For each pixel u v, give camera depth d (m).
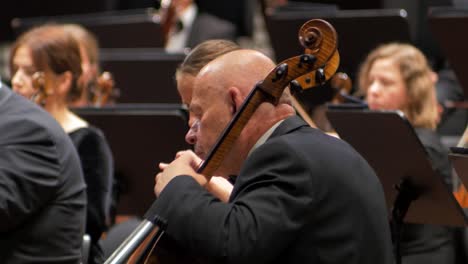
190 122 7.16
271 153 6.67
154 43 17.72
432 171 9.81
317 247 6.54
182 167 6.94
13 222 8.87
